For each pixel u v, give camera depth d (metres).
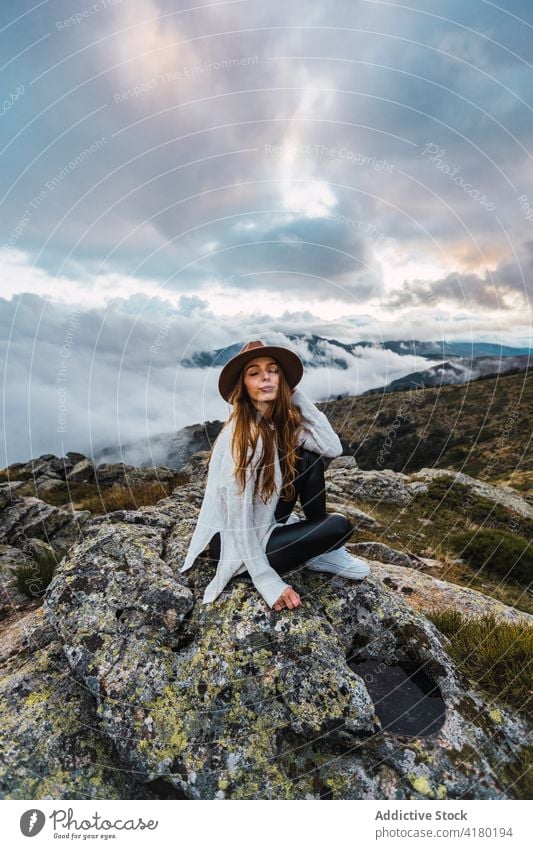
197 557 3.50
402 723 2.75
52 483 12.93
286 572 3.24
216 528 3.30
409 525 8.55
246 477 3.02
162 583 3.15
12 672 3.13
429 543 7.56
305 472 3.21
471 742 2.63
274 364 3.12
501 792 2.44
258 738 2.52
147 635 2.88
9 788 2.37
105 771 2.51
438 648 3.17
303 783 2.43
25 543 6.90
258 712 2.60
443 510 9.51
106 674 2.68
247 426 3.06
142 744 2.45
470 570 6.62
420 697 2.92
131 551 3.48
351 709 2.59
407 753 2.56
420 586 4.59
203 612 3.07
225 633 2.91
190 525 4.26
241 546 3.05
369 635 3.21
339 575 3.43
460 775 2.48
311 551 3.12
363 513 8.53
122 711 2.54
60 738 2.59
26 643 3.44
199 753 2.45
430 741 2.63
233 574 3.17
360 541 7.30
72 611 3.01
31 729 2.59
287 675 2.70
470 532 7.51
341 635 3.16
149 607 3.01
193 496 8.10
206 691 2.66
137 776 2.42
